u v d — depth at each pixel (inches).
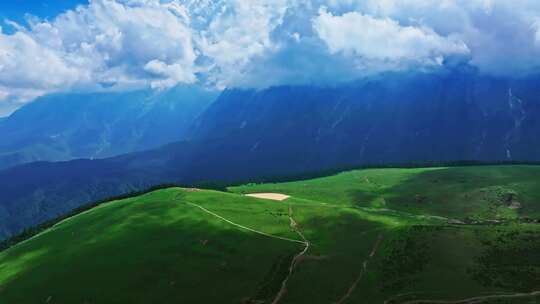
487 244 6245.1
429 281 5561.0
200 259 6683.1
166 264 6604.3
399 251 6333.7
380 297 5403.5
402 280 5664.4
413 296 5315.0
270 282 5925.2
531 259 5782.5
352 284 5728.3
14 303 6210.6
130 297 5935.0
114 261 6889.8
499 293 5211.6
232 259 6624.0
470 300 5123.0
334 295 5516.7
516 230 6589.6
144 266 6599.4
